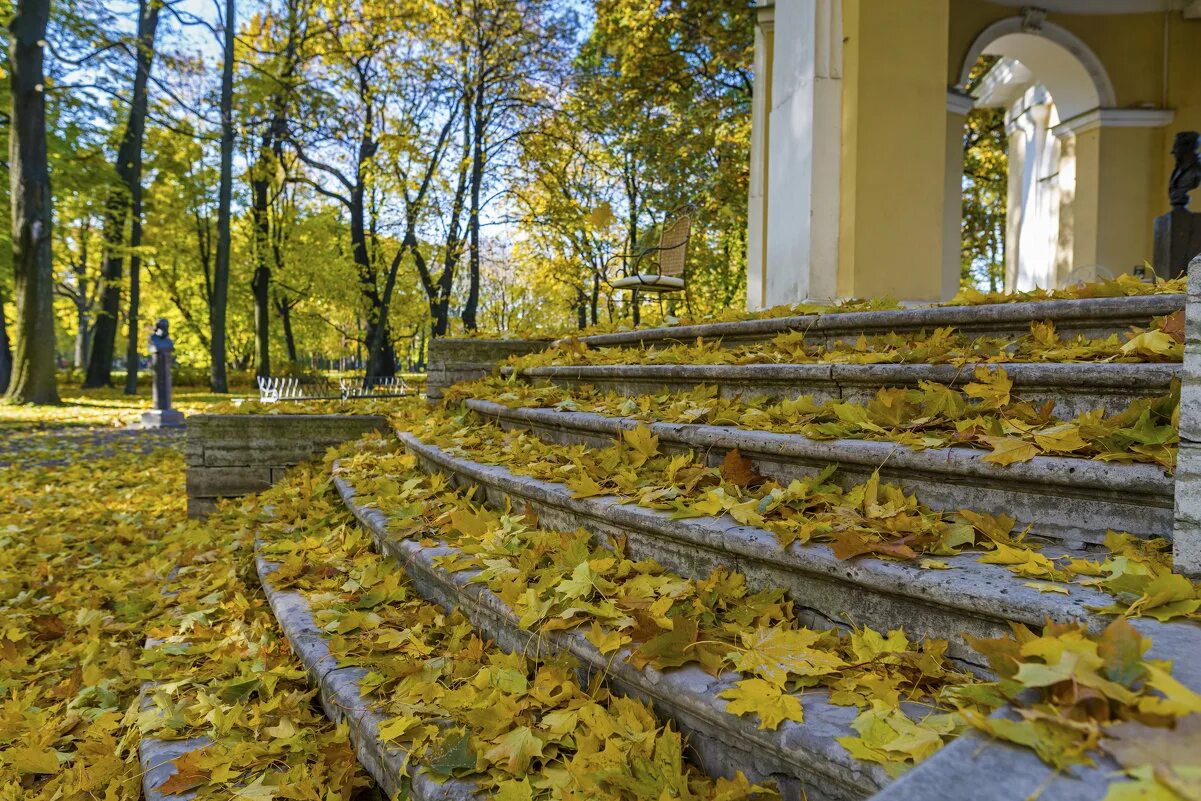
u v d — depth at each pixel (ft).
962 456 6.01
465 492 10.76
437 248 66.80
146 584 12.67
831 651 4.98
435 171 63.93
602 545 7.55
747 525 6.30
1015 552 5.12
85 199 61.36
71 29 49.62
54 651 10.18
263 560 11.19
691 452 8.44
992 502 5.97
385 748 5.68
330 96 60.34
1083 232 33.73
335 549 11.02
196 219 82.33
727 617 5.67
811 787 4.17
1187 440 4.50
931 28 21.36
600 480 8.48
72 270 88.99
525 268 84.17
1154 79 32.50
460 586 7.43
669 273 27.25
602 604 5.97
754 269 29.55
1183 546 4.51
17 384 49.26
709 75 53.36
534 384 15.61
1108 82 32.37
